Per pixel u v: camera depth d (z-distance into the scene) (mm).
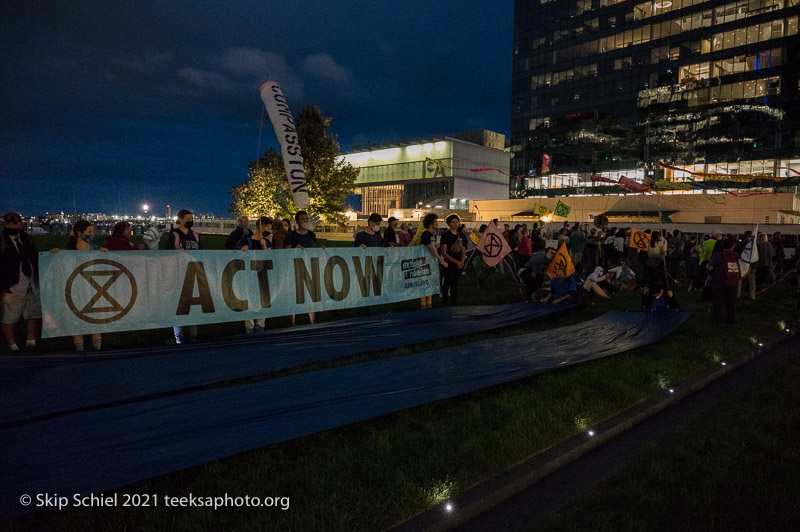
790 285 16172
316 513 2729
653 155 52469
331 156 40812
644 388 5160
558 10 61094
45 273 5277
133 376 4594
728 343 7297
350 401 4105
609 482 3430
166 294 6059
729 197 40594
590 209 48531
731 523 2928
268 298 6910
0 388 4062
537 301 10375
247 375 4902
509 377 4898
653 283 9164
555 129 61625
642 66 53500
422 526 2727
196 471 3225
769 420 4516
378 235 8711
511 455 3531
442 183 91688
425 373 4902
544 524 2900
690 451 3875
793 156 43406
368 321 7199
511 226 35875
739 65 46594
